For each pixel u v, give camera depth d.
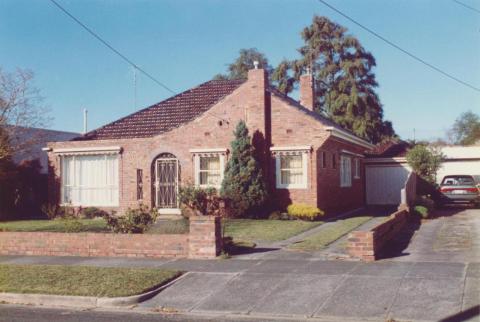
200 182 22.75
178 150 23.03
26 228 18.92
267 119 22.05
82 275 11.42
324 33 51.34
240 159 21.09
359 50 50.25
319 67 51.06
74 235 14.31
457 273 10.46
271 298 9.79
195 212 20.98
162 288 10.72
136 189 23.58
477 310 8.39
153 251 13.62
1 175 24.58
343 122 48.53
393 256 12.50
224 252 13.35
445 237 15.26
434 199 26.27
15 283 11.02
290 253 13.34
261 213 21.25
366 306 9.02
